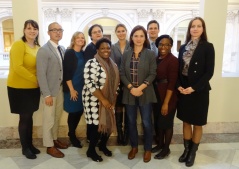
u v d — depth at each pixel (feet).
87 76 6.90
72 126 8.55
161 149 8.26
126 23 28.14
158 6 27.91
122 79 7.18
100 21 31.83
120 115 8.64
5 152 8.21
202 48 6.62
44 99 7.32
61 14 27.17
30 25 7.00
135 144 7.75
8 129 9.32
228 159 7.76
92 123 7.15
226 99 9.75
